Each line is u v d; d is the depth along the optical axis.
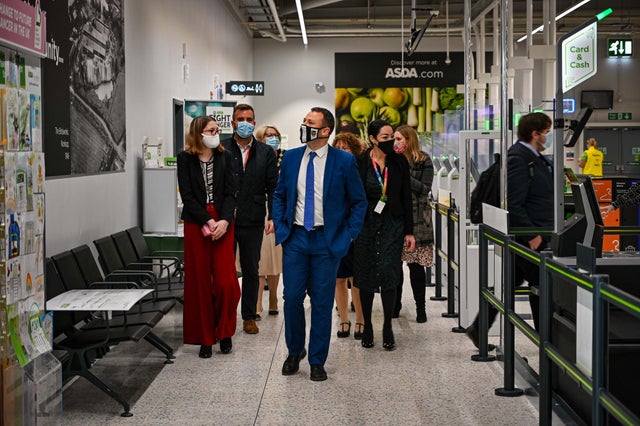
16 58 3.26
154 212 8.00
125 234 6.74
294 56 22.34
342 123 7.57
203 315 5.83
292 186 5.22
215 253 5.89
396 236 5.98
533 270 5.34
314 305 5.23
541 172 5.65
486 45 21.05
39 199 3.53
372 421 4.36
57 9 5.64
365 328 6.14
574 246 4.40
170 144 10.16
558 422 4.11
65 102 5.80
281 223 5.29
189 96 11.63
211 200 5.85
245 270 6.70
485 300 5.59
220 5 15.27
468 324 6.70
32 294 3.42
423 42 21.91
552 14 13.44
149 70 8.89
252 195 6.59
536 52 12.73
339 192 5.18
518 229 5.61
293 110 22.39
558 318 3.59
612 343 3.49
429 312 7.68
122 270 6.24
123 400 4.50
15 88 3.24
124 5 7.69
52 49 5.52
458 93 20.27
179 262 6.89
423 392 4.91
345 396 4.84
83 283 5.37
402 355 5.90
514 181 5.61
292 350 5.38
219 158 5.89
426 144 17.34
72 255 5.32
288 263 5.26
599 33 21.22
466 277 6.69
